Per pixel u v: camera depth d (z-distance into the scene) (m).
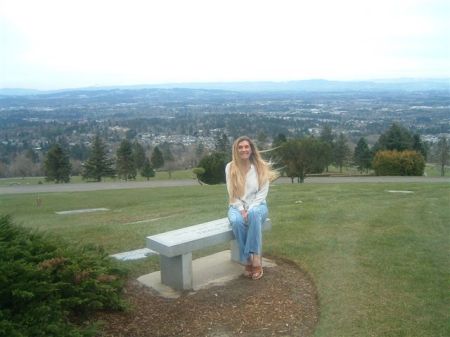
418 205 10.62
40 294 4.02
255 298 4.95
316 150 35.16
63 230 8.64
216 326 4.39
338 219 8.74
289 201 12.11
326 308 4.70
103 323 4.26
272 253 6.50
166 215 10.98
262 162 5.79
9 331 3.49
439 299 4.88
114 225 9.19
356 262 6.03
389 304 4.76
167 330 4.32
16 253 4.41
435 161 57.19
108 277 4.68
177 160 75.94
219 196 16.28
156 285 5.36
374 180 31.11
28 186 33.62
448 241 7.07
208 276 5.62
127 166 58.09
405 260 6.11
